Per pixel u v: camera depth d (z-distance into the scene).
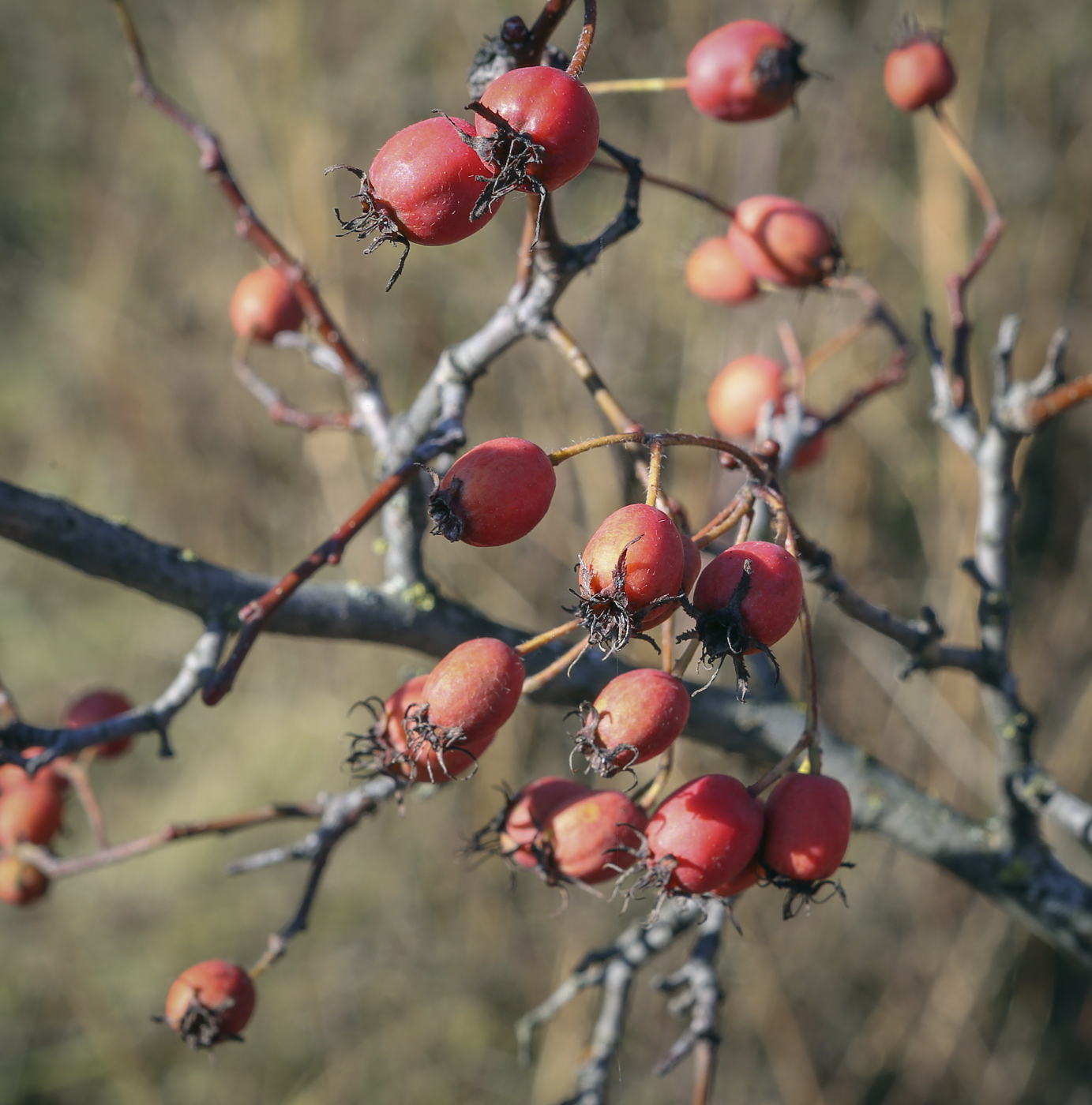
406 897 5.31
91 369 6.26
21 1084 5.09
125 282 6.34
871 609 1.77
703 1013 1.92
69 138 6.66
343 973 5.29
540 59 1.43
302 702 5.68
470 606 1.96
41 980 5.33
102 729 1.56
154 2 6.41
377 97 5.75
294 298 2.20
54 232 6.72
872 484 5.55
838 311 5.16
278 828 5.51
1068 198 5.57
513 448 1.15
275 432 5.97
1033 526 5.70
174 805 5.66
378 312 5.58
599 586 1.09
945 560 5.04
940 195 5.21
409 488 1.86
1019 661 5.32
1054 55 5.68
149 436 6.20
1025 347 5.49
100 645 6.26
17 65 6.71
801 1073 4.79
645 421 4.99
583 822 1.34
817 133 5.48
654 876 1.18
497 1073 5.06
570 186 5.47
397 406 5.57
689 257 2.55
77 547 1.68
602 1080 1.93
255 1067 5.22
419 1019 5.14
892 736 5.05
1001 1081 4.87
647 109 5.49
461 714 1.19
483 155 1.08
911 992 4.96
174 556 1.74
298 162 5.67
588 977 2.03
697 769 4.46
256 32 5.84
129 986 5.34
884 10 5.42
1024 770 1.99
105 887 5.52
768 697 2.10
